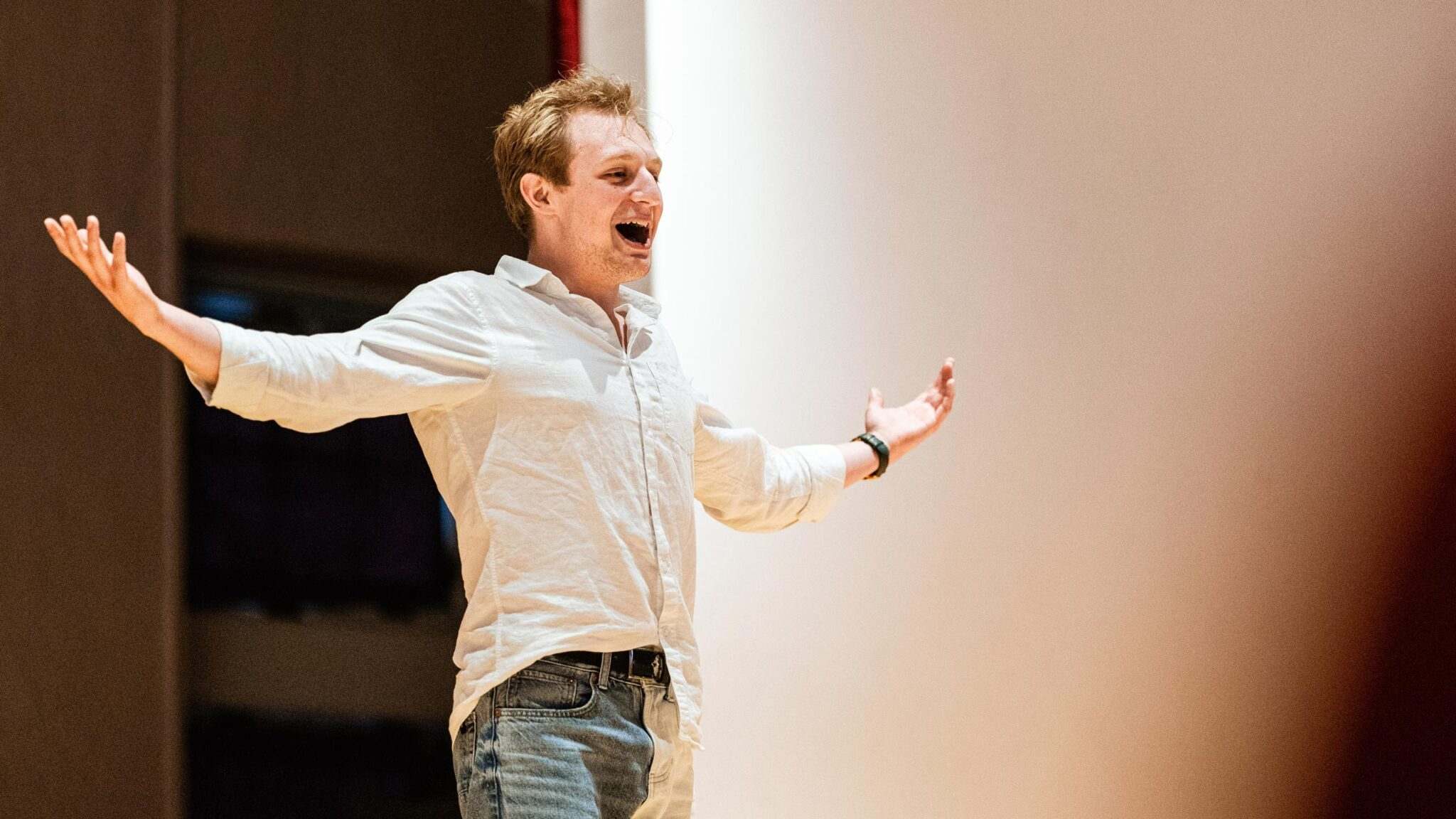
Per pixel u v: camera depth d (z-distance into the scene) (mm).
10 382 4379
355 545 5102
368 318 5125
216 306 4859
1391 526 4285
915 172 5090
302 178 4953
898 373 5031
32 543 4363
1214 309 4598
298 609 4977
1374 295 4309
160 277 4621
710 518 4902
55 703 4344
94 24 4613
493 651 2812
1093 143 4832
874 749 4863
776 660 4848
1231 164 4570
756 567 4906
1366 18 4320
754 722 4785
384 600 5125
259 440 4984
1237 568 4523
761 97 5195
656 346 3207
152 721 4473
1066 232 4859
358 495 5137
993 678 4863
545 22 5328
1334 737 4336
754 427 4895
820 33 5230
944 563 4961
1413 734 4211
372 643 5086
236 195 4832
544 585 2828
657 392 3104
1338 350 4359
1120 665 4699
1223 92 4602
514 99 5289
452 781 5141
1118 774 4664
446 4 5246
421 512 5242
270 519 4969
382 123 5105
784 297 5059
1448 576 4156
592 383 2988
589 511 2883
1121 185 4773
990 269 4984
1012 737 4816
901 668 4930
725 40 5230
